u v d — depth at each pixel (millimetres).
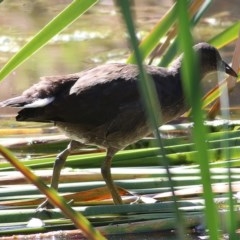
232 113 13555
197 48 11609
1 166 10578
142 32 17531
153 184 10094
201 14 11172
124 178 10320
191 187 9883
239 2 19250
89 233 5562
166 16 10273
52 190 5691
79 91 9922
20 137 12227
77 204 9453
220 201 9320
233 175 10133
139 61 4480
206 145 4523
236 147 10750
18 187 9594
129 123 10164
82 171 10383
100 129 10086
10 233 8719
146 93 4586
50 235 8758
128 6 4367
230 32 11789
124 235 8867
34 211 8953
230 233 4875
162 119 10797
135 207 8984
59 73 15453
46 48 16875
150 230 8906
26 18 18578
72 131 10078
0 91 14445
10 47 16688
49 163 10695
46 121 9859
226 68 11711
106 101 10008
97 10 19484
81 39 17562
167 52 11656
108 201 9758
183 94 10789
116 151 10242
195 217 8984
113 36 17844
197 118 4438
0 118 13391
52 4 19672
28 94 9797
